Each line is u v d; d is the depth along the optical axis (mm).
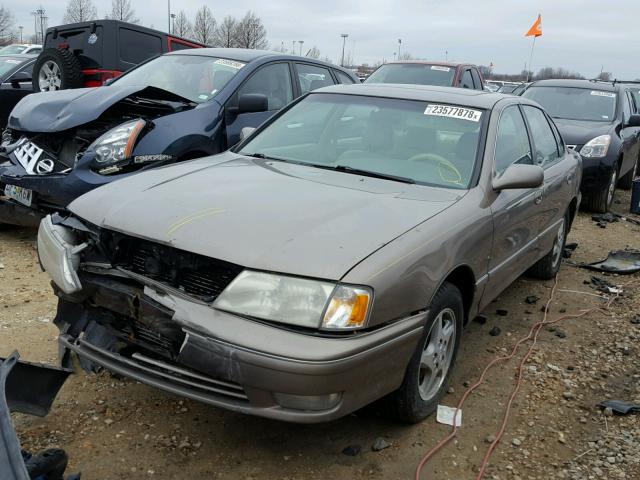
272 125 4508
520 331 4691
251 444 3033
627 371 4125
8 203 5336
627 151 9914
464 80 11500
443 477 2900
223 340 2531
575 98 10164
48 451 2258
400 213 3145
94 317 3059
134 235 2867
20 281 4820
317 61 7695
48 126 5234
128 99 5828
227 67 6480
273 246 2664
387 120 4152
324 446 3059
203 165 3850
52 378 2551
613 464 3066
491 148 3900
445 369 3402
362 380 2637
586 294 5617
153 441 2992
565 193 5434
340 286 2562
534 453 3139
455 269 3242
